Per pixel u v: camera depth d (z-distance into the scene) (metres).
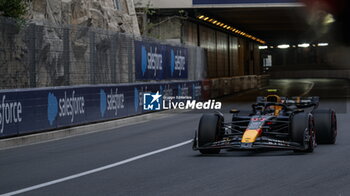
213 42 102.69
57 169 24.62
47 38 41.75
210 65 98.50
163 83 60.78
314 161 23.83
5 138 34.78
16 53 38.22
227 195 17.53
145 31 79.38
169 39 81.06
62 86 41.00
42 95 38.19
